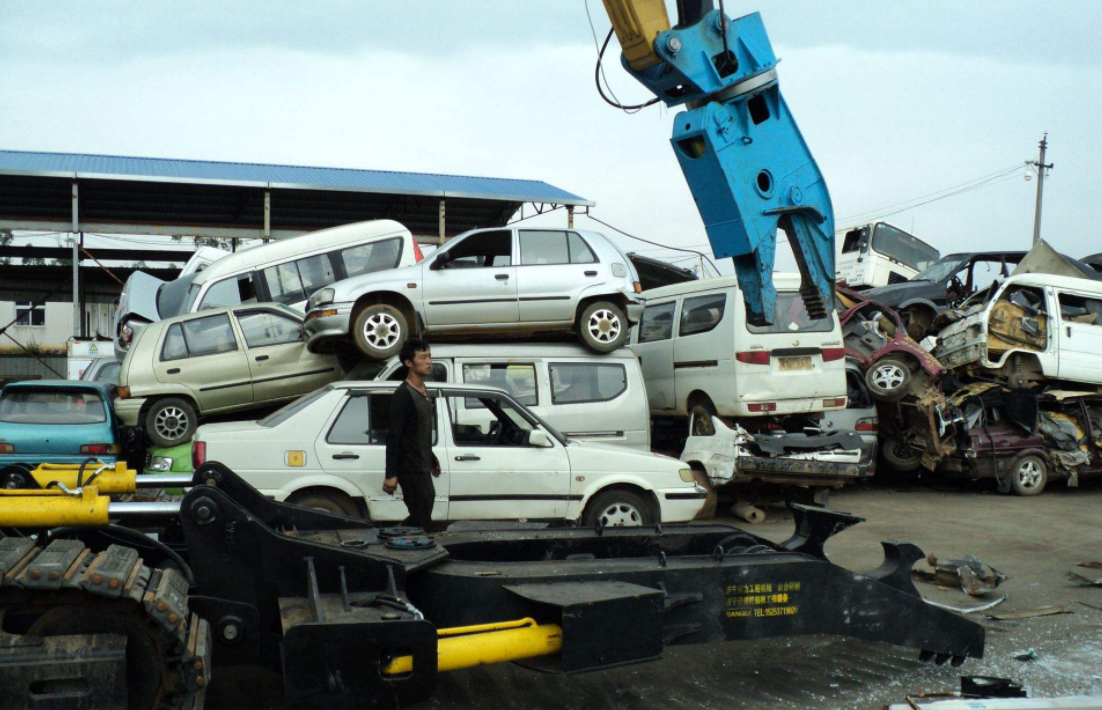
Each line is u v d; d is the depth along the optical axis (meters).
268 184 23.00
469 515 8.15
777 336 12.18
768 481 11.09
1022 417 13.85
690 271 19.55
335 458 7.95
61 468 4.97
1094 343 15.12
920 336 17.42
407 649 3.88
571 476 8.37
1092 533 10.46
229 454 7.77
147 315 16.80
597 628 4.22
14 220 26.42
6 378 34.31
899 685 5.19
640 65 6.18
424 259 11.52
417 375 6.54
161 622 3.62
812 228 6.55
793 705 4.86
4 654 3.51
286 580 4.32
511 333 11.58
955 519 11.45
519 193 25.67
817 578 5.01
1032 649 5.93
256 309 12.69
